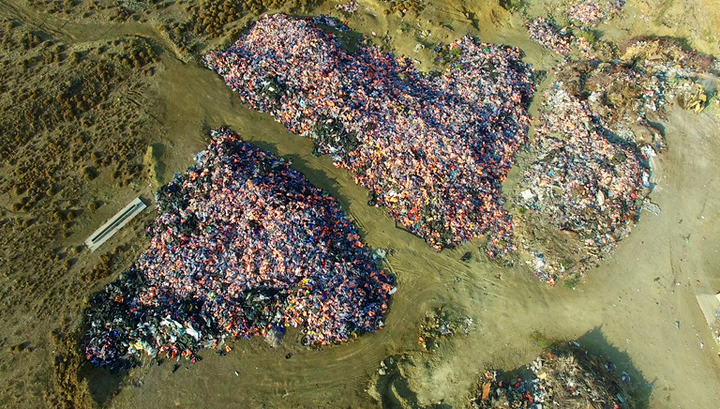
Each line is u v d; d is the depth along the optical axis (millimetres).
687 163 27516
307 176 26344
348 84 27922
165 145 27000
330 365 21828
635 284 24062
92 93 28094
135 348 21969
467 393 21297
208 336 21922
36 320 22484
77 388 21031
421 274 24109
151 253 23906
